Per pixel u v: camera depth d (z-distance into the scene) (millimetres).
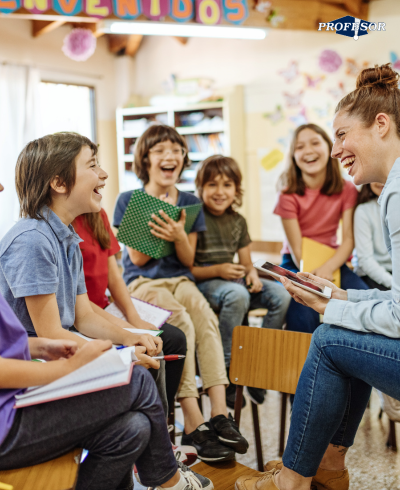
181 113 4961
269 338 1519
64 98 5020
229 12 3311
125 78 5457
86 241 1627
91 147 1318
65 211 1281
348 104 1222
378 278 2207
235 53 4793
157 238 1966
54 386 913
